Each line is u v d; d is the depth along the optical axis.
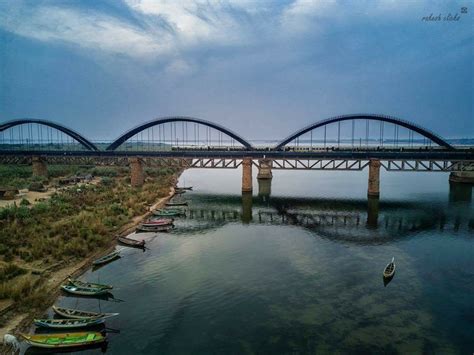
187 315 23.00
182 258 34.09
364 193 74.06
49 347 18.69
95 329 20.88
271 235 42.66
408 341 20.20
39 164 82.25
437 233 42.88
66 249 32.31
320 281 28.50
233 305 24.38
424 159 60.84
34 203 52.72
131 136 89.69
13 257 30.17
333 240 40.28
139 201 58.53
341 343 19.98
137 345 19.61
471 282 28.22
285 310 23.70
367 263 32.62
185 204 61.66
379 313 23.34
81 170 99.69
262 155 69.56
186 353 18.94
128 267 31.58
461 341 20.19
